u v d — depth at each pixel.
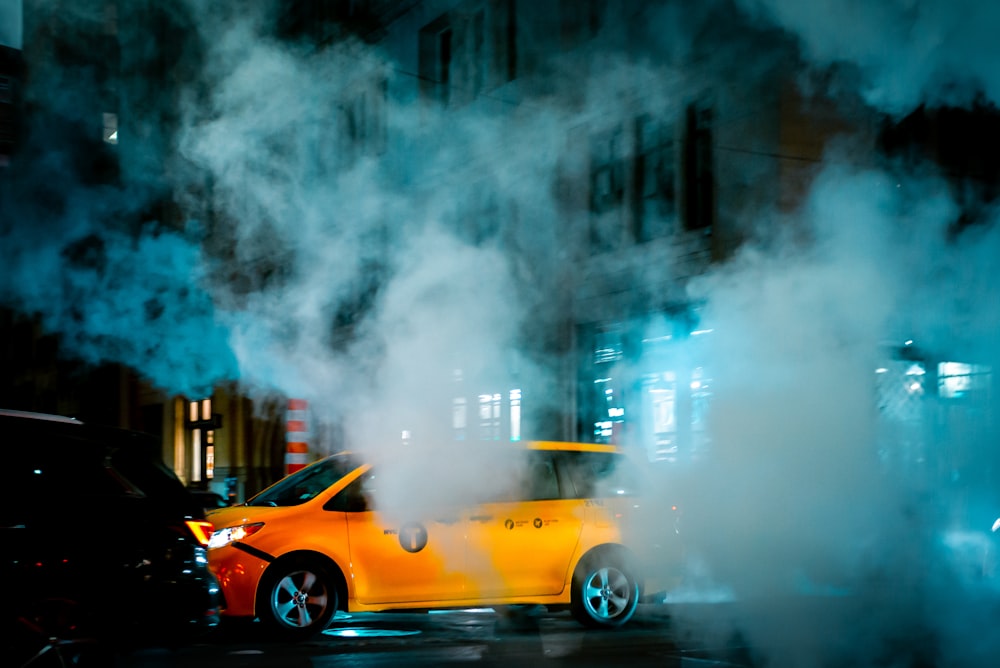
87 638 6.79
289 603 9.17
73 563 6.79
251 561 9.09
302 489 9.88
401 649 8.76
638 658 8.28
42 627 6.67
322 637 9.48
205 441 28.84
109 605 6.90
